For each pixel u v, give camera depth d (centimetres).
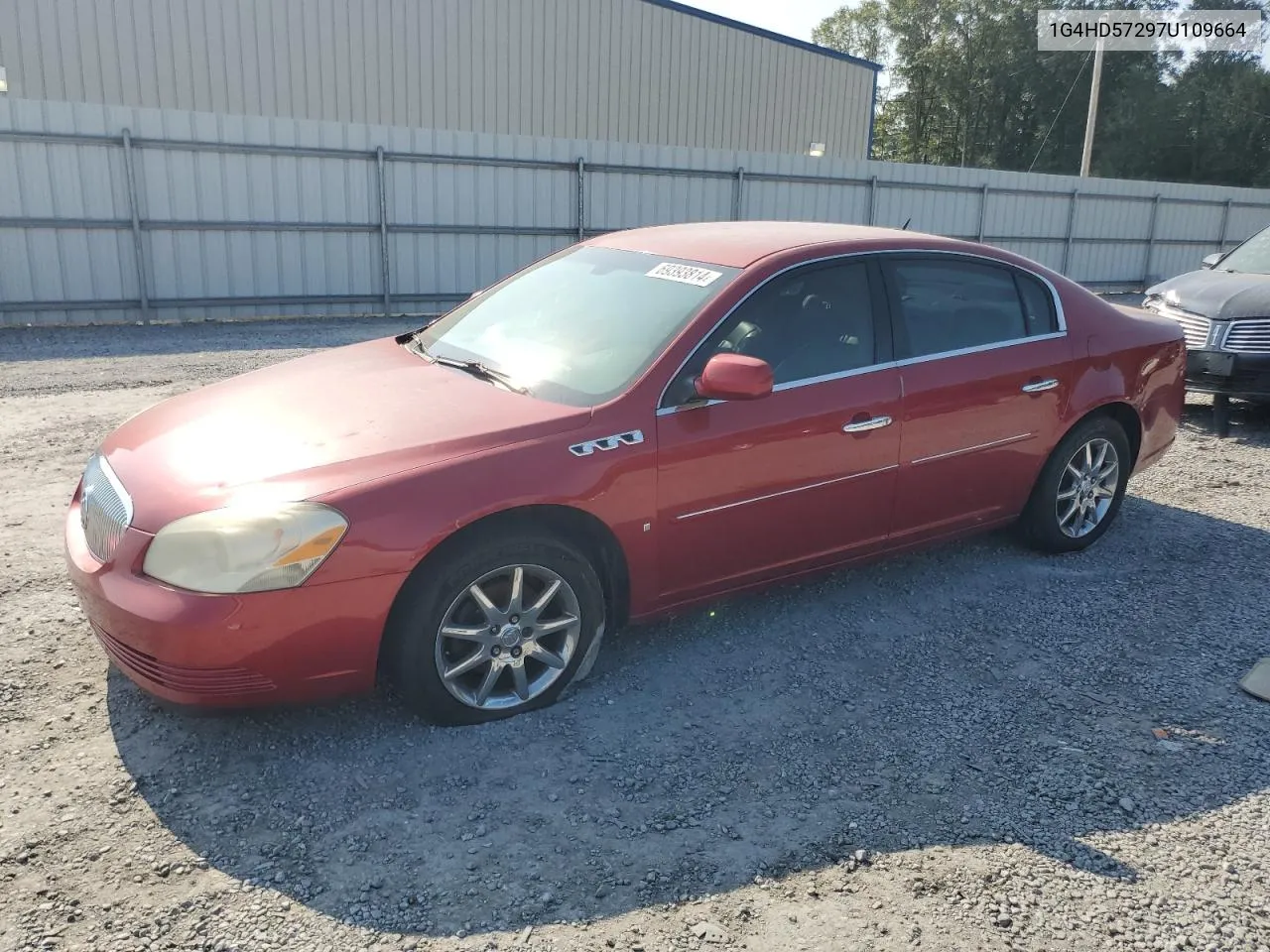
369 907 249
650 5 2289
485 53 2091
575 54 2211
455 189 1435
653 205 1622
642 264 419
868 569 480
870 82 2778
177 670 288
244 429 338
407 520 300
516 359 385
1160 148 4975
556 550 329
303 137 1306
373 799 292
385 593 299
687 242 429
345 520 293
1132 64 5288
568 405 347
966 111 5822
